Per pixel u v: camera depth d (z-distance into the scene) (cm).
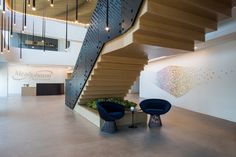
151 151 367
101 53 507
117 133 479
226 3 312
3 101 1008
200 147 389
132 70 616
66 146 389
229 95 633
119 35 397
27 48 1320
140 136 457
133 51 445
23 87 1317
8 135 452
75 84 746
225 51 652
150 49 411
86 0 662
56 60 1405
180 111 786
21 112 723
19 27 962
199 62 773
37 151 362
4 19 732
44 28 1076
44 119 616
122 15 364
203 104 748
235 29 458
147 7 271
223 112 654
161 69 1062
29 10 727
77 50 1475
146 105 571
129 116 565
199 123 584
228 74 638
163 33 329
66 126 537
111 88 681
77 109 741
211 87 711
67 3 671
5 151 360
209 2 293
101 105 520
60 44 1432
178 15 296
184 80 865
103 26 471
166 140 429
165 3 278
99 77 600
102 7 473
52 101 1030
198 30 358
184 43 400
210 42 622
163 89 1043
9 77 1435
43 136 448
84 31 1201
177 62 919
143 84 1273
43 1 654
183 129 518
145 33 339
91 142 414
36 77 1515
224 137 451
